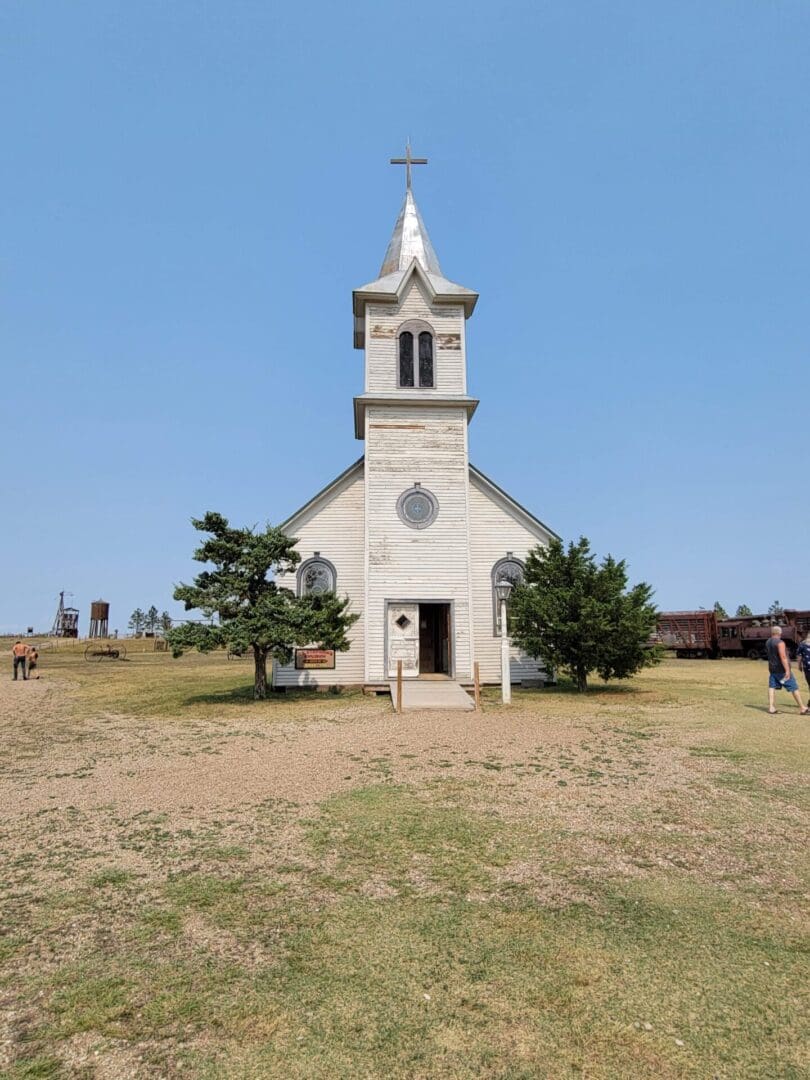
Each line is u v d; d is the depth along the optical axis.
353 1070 3.63
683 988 4.35
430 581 22.23
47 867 6.52
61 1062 3.72
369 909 5.51
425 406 23.16
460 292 23.75
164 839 7.27
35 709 19.48
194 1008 4.18
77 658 47.19
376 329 23.66
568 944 4.90
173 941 5.03
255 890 5.91
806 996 4.26
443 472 22.89
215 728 14.63
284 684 21.98
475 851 6.77
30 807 8.62
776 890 5.82
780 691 20.08
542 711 16.20
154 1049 3.82
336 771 10.21
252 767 10.62
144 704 19.45
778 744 11.58
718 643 40.28
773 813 7.85
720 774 9.58
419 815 7.95
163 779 10.00
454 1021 4.03
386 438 22.91
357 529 23.22
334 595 20.25
